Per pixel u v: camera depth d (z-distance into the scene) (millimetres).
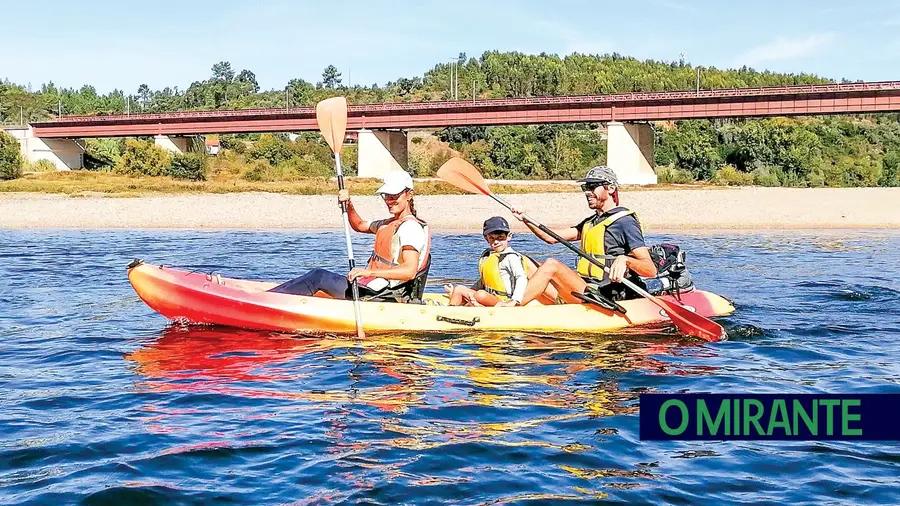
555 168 64750
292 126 53875
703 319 7535
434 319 7727
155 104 105188
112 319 8719
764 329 8141
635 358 6875
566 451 4633
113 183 42156
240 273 13430
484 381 6125
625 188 39781
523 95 99812
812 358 6930
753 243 19594
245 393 5812
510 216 28391
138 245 19234
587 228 8117
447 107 50375
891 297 10297
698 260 15289
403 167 55312
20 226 26359
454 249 17750
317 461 4465
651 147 49688
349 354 6930
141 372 6422
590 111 47531
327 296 8172
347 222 8500
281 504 3906
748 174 61469
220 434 4910
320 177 51156
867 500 3982
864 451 4656
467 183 9023
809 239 20797
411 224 7797
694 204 29891
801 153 64562
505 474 4285
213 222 27250
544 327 7789
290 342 7363
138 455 4551
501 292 8109
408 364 6605
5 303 9906
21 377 6305
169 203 31875
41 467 4375
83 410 5418
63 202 32094
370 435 4887
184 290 7805
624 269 7574
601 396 5758
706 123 69875
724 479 4246
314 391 5863
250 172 49781
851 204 28641
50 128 59344
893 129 74062
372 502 3932
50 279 12406
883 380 6164
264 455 4555
